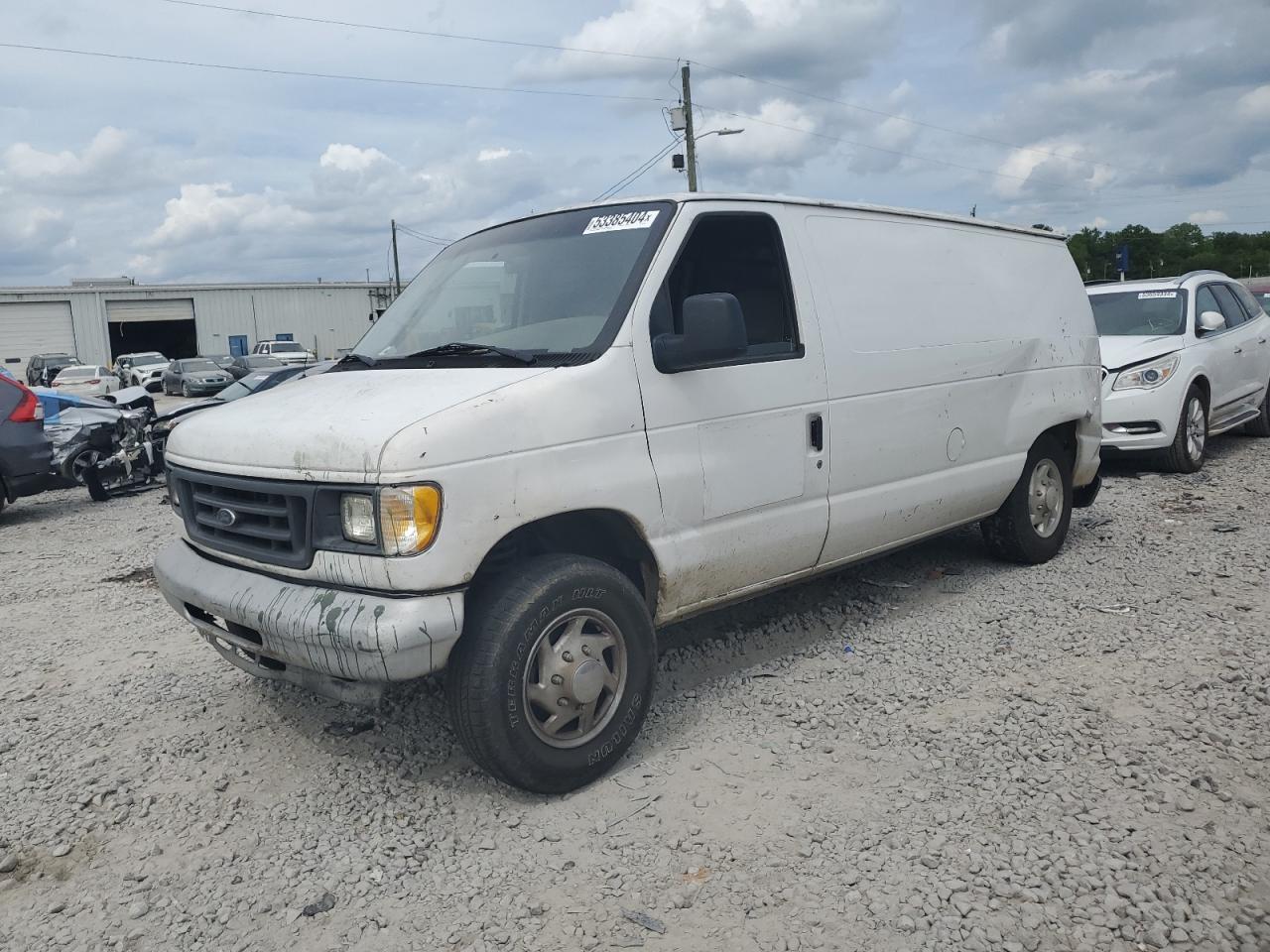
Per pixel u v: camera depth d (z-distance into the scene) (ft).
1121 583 18.81
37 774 12.96
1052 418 19.76
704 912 9.32
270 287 202.69
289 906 9.86
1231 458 33.42
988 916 9.01
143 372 139.64
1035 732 12.58
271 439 11.54
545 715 11.63
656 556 12.57
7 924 9.82
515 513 11.05
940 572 20.13
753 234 14.44
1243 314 36.86
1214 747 11.94
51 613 21.06
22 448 33.88
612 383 12.13
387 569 10.45
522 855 10.48
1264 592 17.71
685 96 97.25
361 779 12.35
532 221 15.20
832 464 14.98
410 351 14.01
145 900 10.08
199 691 15.65
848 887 9.57
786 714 13.62
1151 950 8.49
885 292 16.26
